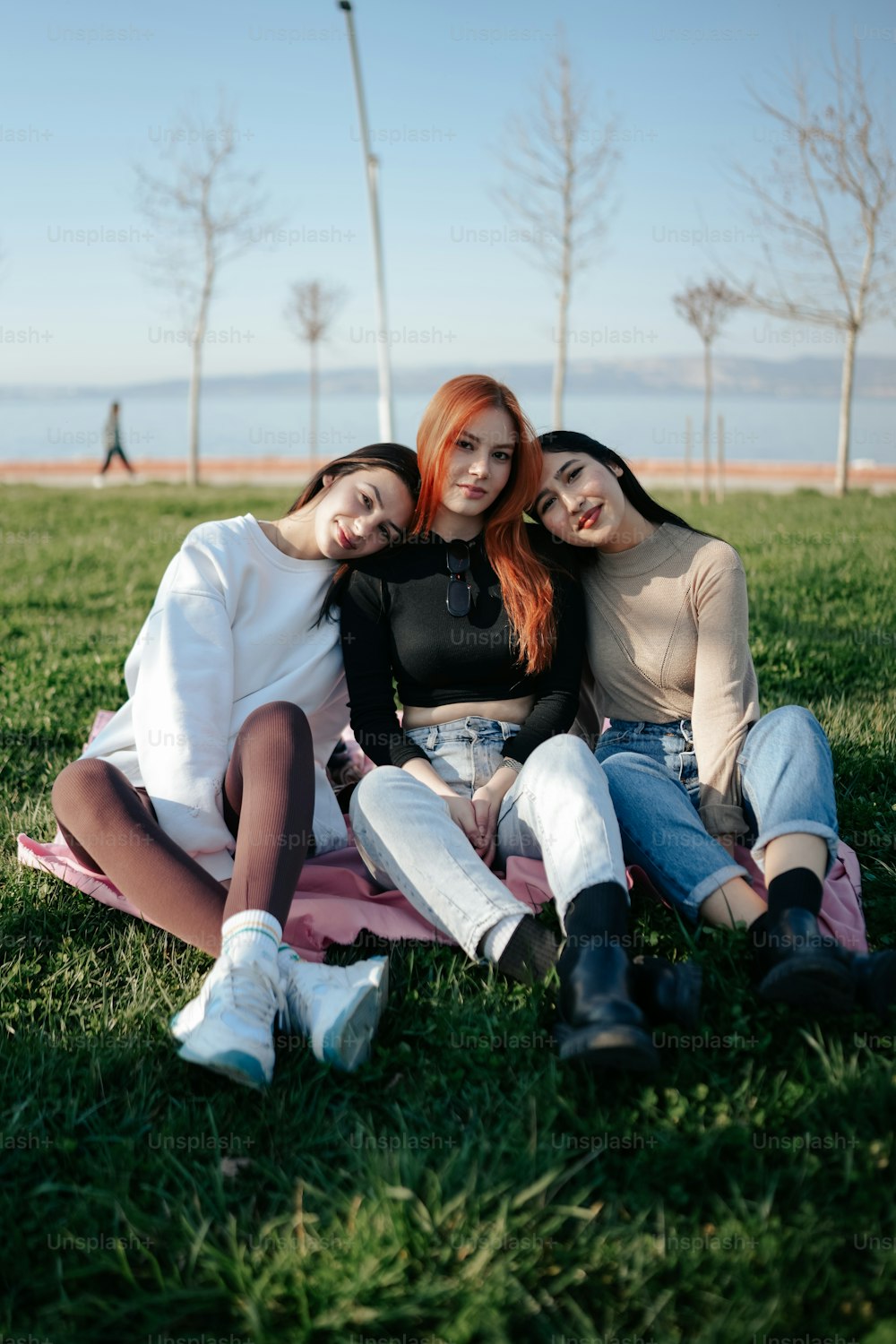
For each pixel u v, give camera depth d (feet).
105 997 8.57
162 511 48.75
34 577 29.86
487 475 9.59
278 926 8.00
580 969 7.39
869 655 18.48
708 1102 7.15
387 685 10.18
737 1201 6.29
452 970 8.69
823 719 14.85
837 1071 7.24
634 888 9.36
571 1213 6.29
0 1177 6.75
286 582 10.28
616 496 9.84
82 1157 6.93
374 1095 7.54
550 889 8.99
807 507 48.14
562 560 10.41
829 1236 6.04
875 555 29.66
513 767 9.68
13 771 13.62
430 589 10.04
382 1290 5.79
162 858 8.48
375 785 8.71
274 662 10.21
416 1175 6.50
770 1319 5.53
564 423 219.41
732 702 9.76
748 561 29.19
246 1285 5.85
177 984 8.77
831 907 9.12
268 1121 7.22
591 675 10.87
